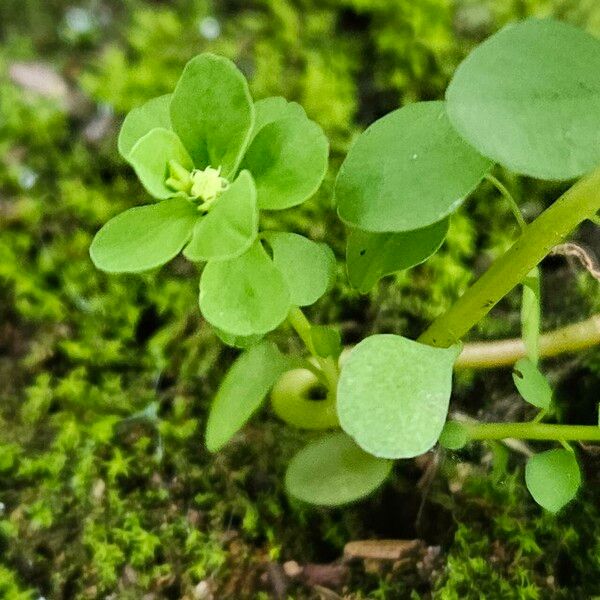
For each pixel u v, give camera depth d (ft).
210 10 0.35
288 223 0.28
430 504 0.23
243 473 0.25
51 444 0.26
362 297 0.27
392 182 0.17
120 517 0.24
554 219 0.18
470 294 0.20
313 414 0.22
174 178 0.17
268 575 0.23
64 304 0.28
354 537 0.24
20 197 0.30
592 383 0.25
